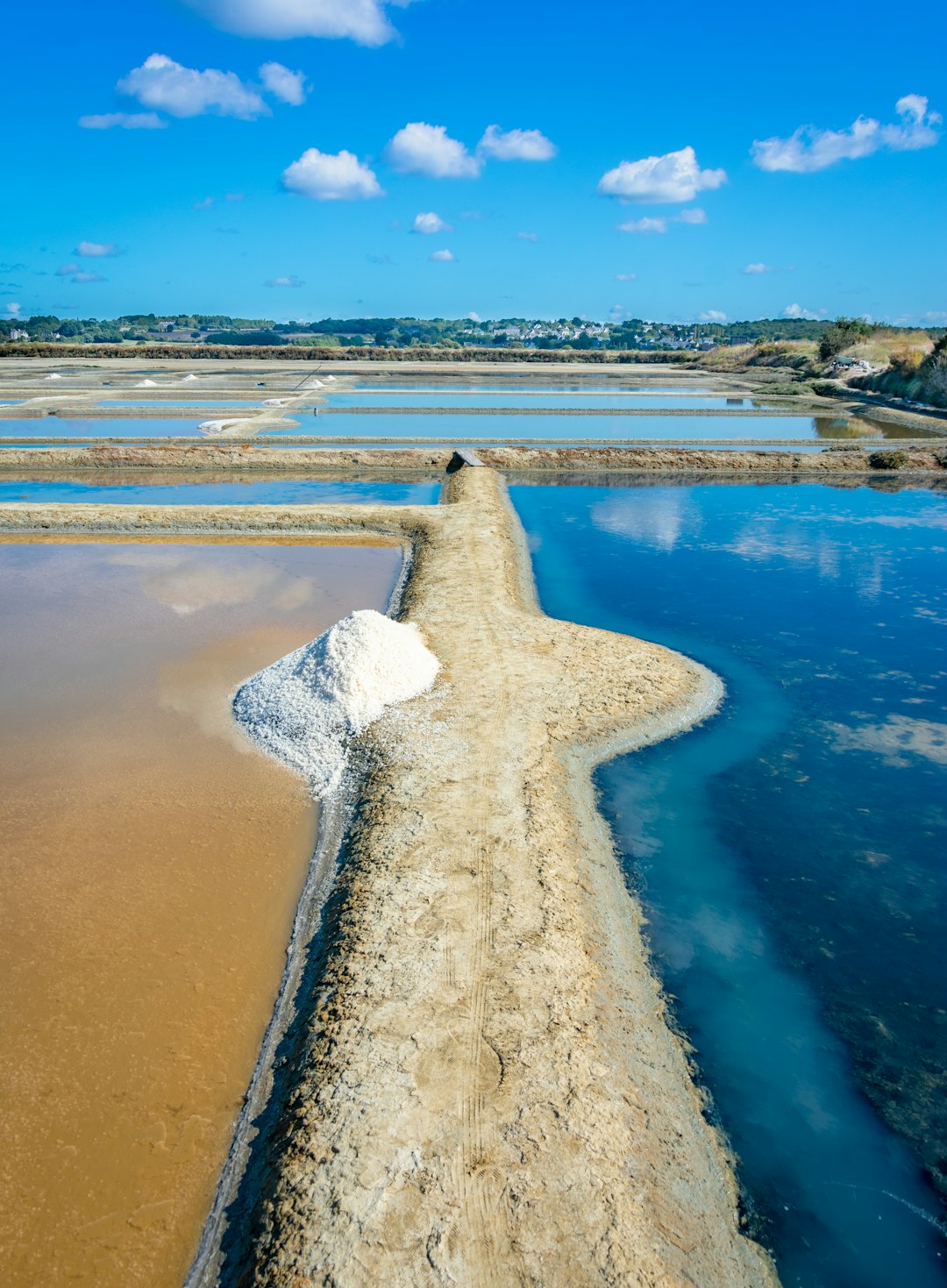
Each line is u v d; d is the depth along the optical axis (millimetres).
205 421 26688
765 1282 3246
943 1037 4500
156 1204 3445
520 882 5113
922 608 11016
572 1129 3594
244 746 7070
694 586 11836
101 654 8945
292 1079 3895
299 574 11789
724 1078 4191
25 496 16766
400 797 5977
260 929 4980
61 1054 4109
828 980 4859
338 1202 3266
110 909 5102
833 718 8008
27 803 6191
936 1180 3736
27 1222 3355
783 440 23203
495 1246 3129
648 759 7059
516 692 7707
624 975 4715
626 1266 3094
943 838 6211
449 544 12547
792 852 5992
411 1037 3996
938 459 20016
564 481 18938
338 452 19594
